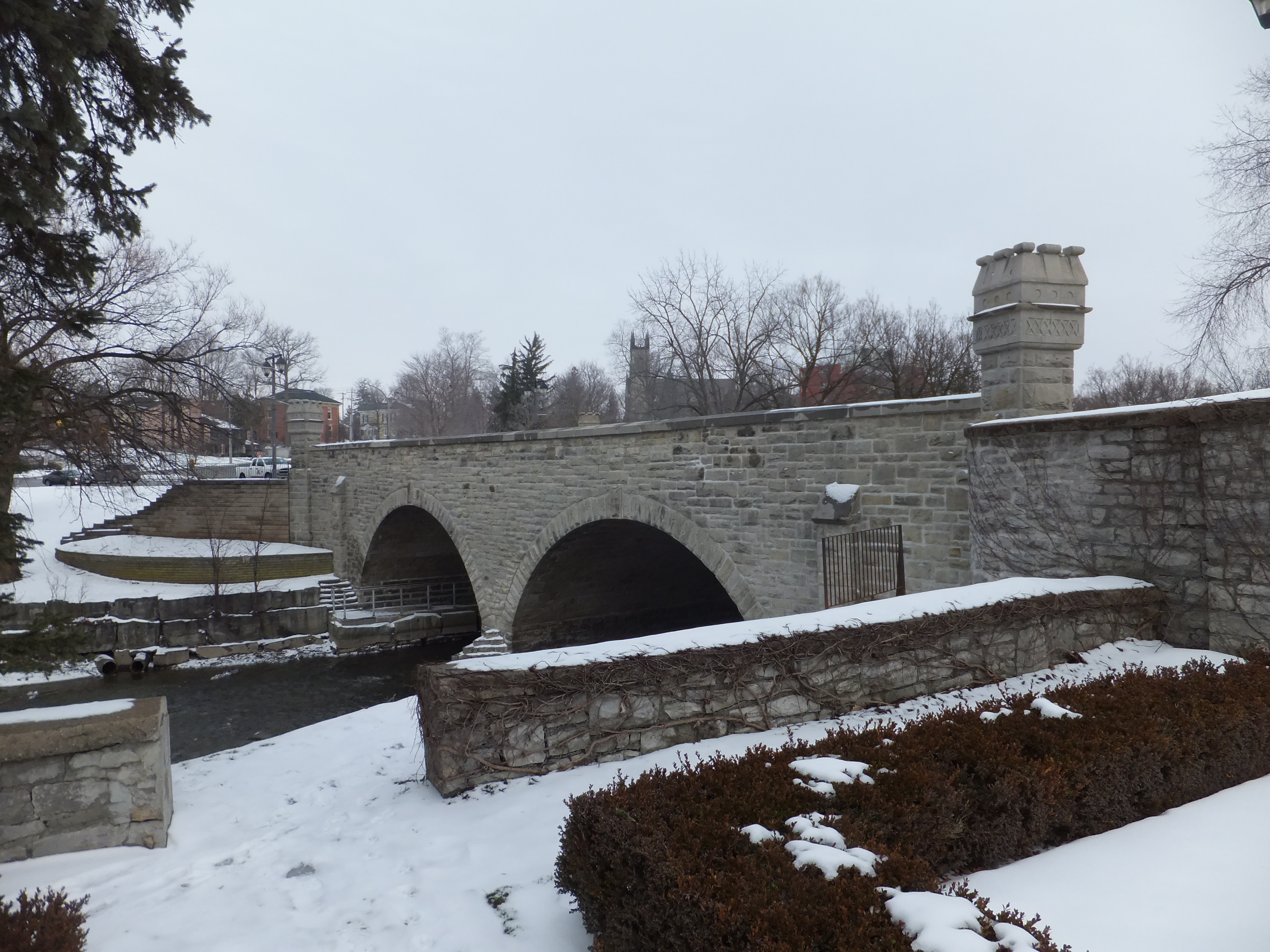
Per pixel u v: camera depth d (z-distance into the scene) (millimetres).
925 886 3182
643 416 43125
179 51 8594
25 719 5445
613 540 20078
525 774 5941
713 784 4109
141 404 16391
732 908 2949
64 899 3967
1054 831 4277
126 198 8820
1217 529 7164
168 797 5918
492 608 21766
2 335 10766
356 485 29109
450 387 73438
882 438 11648
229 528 32469
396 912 4309
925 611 6938
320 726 8742
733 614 26922
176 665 23969
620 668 6043
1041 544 8719
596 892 3682
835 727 6152
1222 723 4875
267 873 4953
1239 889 3477
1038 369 9562
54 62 6859
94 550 30047
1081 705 5023
